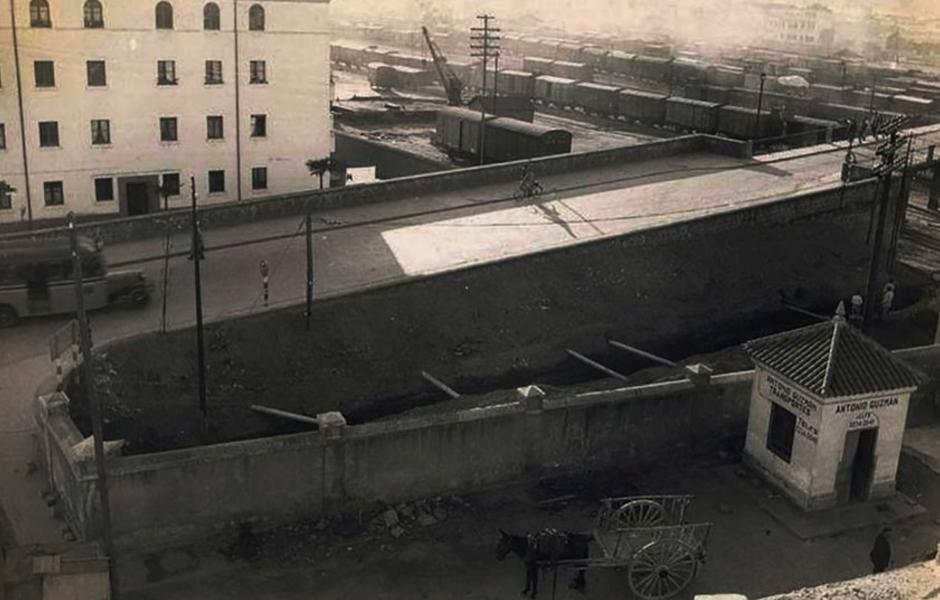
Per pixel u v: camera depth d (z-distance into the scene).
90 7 56.91
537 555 26.53
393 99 116.44
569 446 32.88
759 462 33.09
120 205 61.53
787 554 28.88
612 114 108.31
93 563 24.66
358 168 83.19
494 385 45.50
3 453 31.25
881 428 30.97
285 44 63.19
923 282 61.56
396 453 30.34
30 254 40.00
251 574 27.27
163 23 59.19
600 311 51.22
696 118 95.75
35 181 58.62
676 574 26.77
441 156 80.00
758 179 67.31
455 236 53.44
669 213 58.28
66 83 57.62
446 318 46.94
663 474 33.28
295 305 43.34
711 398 34.78
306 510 29.72
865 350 31.14
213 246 49.94
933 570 21.83
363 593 26.70
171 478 27.56
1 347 38.06
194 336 40.34
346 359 43.44
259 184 65.69
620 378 43.53
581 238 53.34
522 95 110.00
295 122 65.31
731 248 58.50
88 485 26.39
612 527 28.03
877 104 115.00
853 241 64.56
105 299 41.59
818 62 168.88
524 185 61.09
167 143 61.62
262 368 41.34
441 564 28.12
